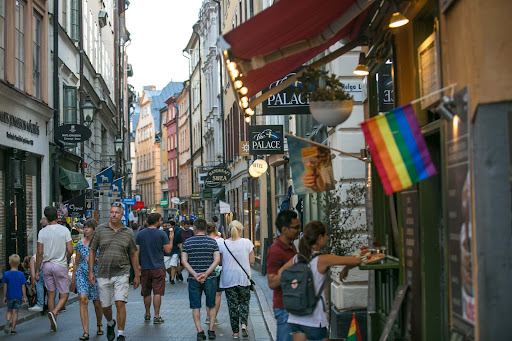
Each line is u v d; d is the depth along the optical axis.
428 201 6.31
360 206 10.59
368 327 8.56
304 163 7.89
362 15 7.40
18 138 17.41
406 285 6.68
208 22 49.28
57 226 12.27
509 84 4.37
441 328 6.17
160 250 12.81
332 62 11.18
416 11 6.42
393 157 4.79
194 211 64.12
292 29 5.63
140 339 10.89
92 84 32.53
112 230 10.58
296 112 12.94
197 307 10.80
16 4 17.53
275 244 6.93
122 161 47.50
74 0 27.25
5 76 16.62
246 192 31.69
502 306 4.29
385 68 8.46
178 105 79.00
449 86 4.86
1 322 12.50
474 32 4.45
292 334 6.52
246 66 5.95
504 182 4.35
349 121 10.74
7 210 16.73
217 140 46.31
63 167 24.03
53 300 12.25
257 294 16.72
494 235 4.34
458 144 4.79
